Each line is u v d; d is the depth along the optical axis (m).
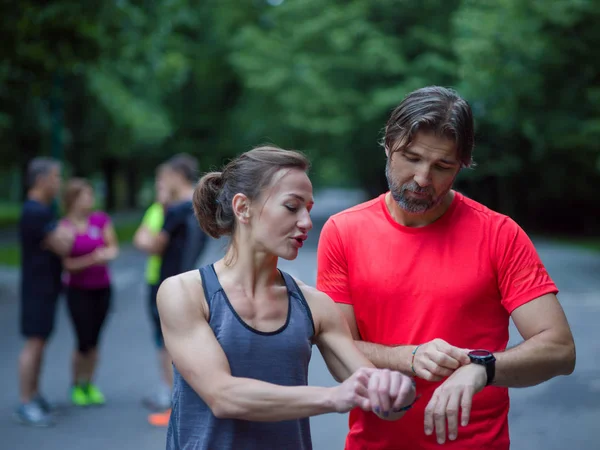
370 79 30.34
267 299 2.24
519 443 5.56
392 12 29.70
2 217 45.28
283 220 2.19
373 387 1.93
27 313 6.13
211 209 2.34
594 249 24.45
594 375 7.61
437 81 28.50
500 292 2.70
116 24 13.95
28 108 24.81
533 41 19.47
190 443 2.19
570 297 13.23
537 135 21.91
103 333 10.28
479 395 2.66
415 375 2.57
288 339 2.21
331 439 5.64
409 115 2.53
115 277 17.72
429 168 2.53
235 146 41.56
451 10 28.88
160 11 15.91
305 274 16.41
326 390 1.99
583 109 21.12
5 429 5.92
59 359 8.59
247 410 2.03
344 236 2.81
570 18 18.69
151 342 9.60
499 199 34.31
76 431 5.88
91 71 22.34
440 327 2.68
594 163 26.72
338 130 29.86
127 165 47.47
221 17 40.00
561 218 34.91
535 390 7.12
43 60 13.76
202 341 2.14
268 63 31.53
